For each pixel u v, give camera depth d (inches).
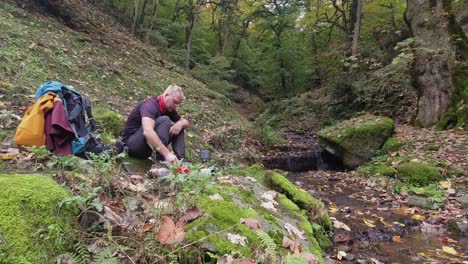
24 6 421.1
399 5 786.2
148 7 813.9
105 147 136.7
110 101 285.1
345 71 659.4
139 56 525.0
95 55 396.8
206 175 102.0
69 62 320.2
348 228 149.9
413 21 364.8
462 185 211.8
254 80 1034.7
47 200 75.2
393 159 265.9
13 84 216.7
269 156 343.9
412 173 230.5
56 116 120.1
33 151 108.9
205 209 91.4
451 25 344.2
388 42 729.0
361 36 795.4
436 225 159.3
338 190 229.1
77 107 128.6
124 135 151.5
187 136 262.7
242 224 89.4
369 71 561.9
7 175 81.4
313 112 630.5
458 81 333.7
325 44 957.8
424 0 354.0
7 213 69.4
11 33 308.7
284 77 1003.3
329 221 143.0
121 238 76.0
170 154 136.3
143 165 143.9
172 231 76.5
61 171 99.9
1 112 168.6
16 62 260.8
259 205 117.9
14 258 64.1
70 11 492.4
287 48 993.5
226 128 363.6
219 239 79.6
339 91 543.8
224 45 982.4
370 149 304.5
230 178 138.5
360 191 226.5
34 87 230.4
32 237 68.3
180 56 745.6
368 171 268.8
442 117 333.7
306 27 1016.2
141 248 73.2
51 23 420.5
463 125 310.8
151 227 81.5
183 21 908.0
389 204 195.2
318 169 345.1
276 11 1082.1
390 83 492.1
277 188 148.4
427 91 357.1
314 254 100.7
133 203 94.5
